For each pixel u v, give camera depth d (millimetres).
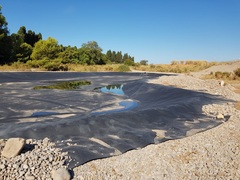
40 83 17688
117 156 5230
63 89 14734
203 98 11125
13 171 4176
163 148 5746
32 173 4160
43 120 7715
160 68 39719
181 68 39281
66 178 4129
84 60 45500
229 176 4496
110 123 6828
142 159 5145
